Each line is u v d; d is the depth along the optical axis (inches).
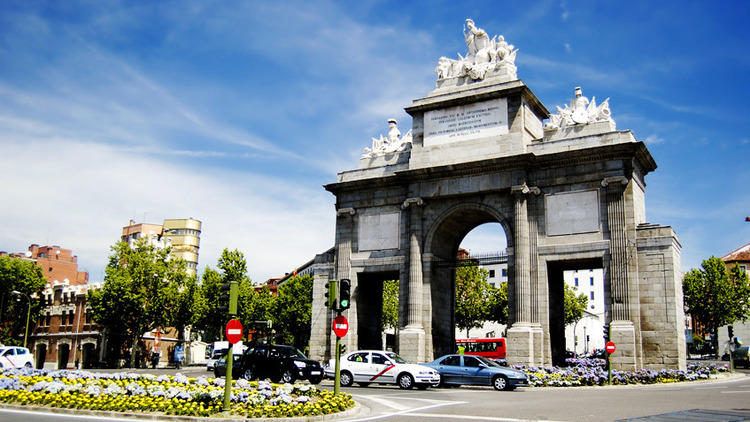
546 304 1980.8
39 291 4311.0
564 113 2095.2
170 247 3619.6
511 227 2069.4
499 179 2092.8
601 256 1935.3
